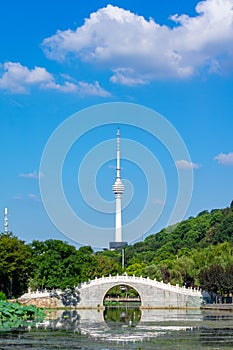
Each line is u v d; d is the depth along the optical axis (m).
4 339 89.19
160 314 145.50
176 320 122.88
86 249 180.75
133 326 109.12
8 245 160.50
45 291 171.00
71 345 82.38
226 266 172.25
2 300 139.75
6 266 157.25
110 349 78.19
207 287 168.00
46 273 167.75
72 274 169.75
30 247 170.25
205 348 78.81
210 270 169.88
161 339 88.31
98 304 172.75
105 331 100.00
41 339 89.06
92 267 183.25
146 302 175.25
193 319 125.69
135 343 84.00
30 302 167.12
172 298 174.88
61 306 170.62
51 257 167.50
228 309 161.62
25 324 115.06
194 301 174.50
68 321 122.62
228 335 93.12
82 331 100.19
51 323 117.38
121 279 175.38
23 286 168.00
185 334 94.75
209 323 114.50
